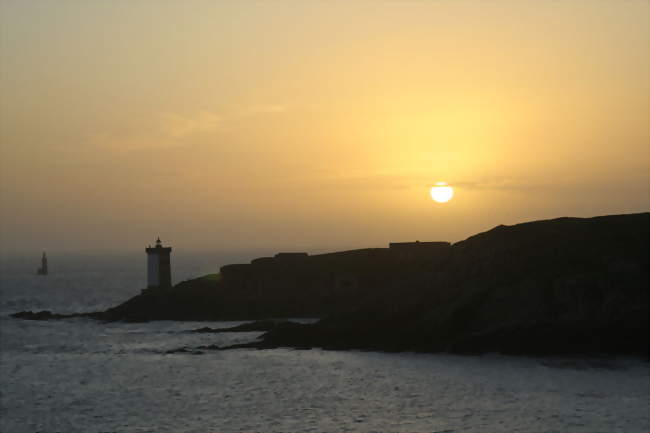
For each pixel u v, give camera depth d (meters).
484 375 46.22
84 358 56.84
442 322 58.34
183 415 36.59
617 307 54.06
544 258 61.62
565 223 66.44
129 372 49.44
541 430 32.59
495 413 35.94
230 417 35.94
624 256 58.81
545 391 41.22
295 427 33.72
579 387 42.25
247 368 50.22
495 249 64.88
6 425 35.06
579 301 55.41
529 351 53.03
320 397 40.34
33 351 63.66
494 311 57.81
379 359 53.28
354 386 43.28
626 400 38.66
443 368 48.91
